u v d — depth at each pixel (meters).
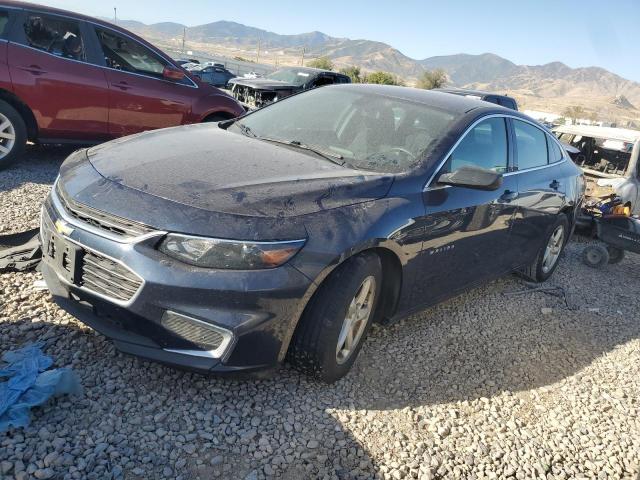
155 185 2.72
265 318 2.56
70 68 6.21
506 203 4.12
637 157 7.88
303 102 4.32
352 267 2.86
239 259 2.50
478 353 3.87
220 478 2.32
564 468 2.85
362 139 3.67
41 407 2.48
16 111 5.95
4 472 2.11
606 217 6.71
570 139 9.72
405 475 2.55
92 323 2.65
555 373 3.83
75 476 2.17
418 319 4.19
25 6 5.97
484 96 14.06
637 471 2.92
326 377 2.98
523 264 5.03
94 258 2.64
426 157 3.47
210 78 34.03
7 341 2.92
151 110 6.95
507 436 3.02
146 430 2.49
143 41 6.87
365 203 2.99
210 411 2.68
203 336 2.54
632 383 3.89
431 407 3.12
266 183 2.85
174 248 2.49
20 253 3.86
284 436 2.63
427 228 3.29
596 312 5.15
